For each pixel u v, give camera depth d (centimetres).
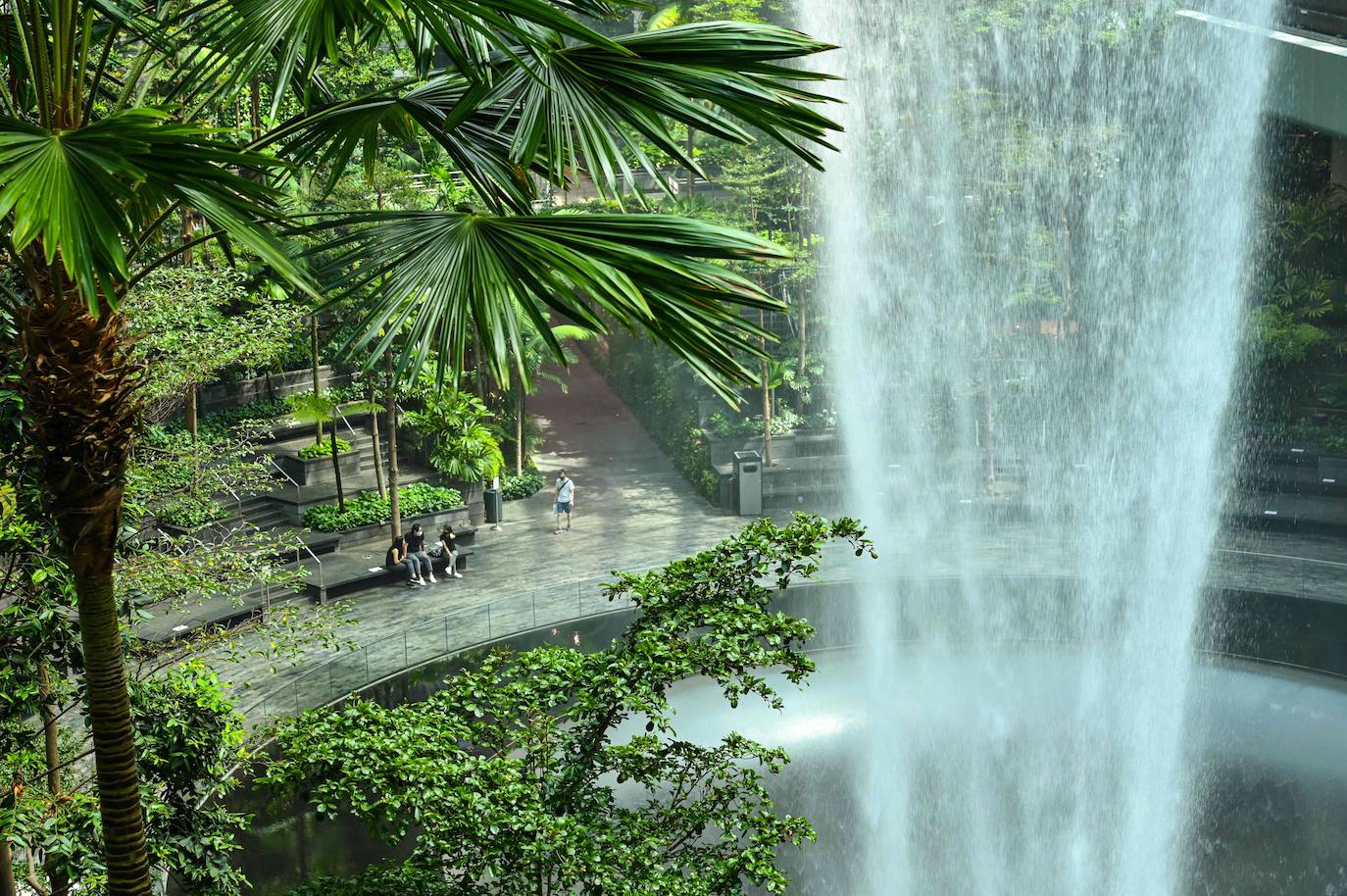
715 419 3909
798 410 3975
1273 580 2917
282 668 2442
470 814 998
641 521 3550
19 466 1170
